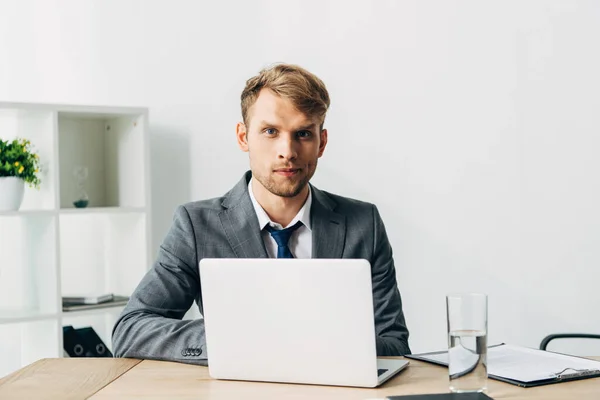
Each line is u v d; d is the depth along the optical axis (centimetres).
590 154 289
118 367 161
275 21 337
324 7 328
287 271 140
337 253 201
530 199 300
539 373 142
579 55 289
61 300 297
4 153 288
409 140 317
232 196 207
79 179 324
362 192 325
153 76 345
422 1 312
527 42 297
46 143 299
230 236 200
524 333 303
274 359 143
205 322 147
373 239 206
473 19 304
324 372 140
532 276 300
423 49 313
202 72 342
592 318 291
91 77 354
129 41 348
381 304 200
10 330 329
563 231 295
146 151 318
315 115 186
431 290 316
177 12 343
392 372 147
